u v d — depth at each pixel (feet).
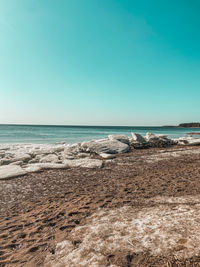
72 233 9.66
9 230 10.96
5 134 145.59
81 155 40.42
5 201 16.37
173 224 9.20
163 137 70.38
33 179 23.16
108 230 9.45
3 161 32.73
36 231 10.55
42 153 42.47
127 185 18.88
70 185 20.43
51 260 7.63
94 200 14.85
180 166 28.14
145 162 32.94
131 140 63.46
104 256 7.37
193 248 7.09
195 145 58.23
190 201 12.59
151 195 14.92
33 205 15.16
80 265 7.01
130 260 6.95
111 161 34.68
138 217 10.64
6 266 7.60
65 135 145.38
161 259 6.75
